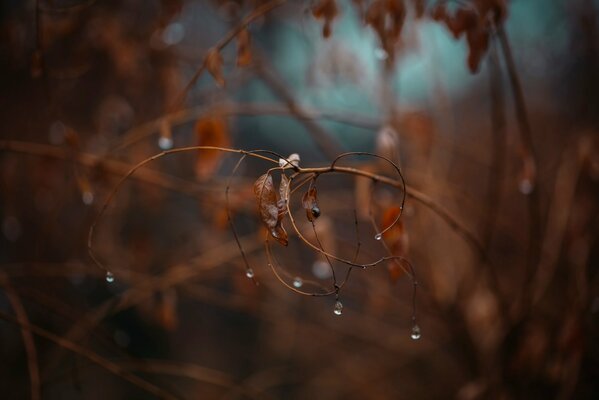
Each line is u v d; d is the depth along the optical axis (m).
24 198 0.75
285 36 0.84
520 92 0.61
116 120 0.73
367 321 0.82
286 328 0.82
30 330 0.59
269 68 0.71
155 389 0.61
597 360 0.71
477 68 0.58
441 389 0.83
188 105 0.71
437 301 0.69
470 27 0.57
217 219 0.66
